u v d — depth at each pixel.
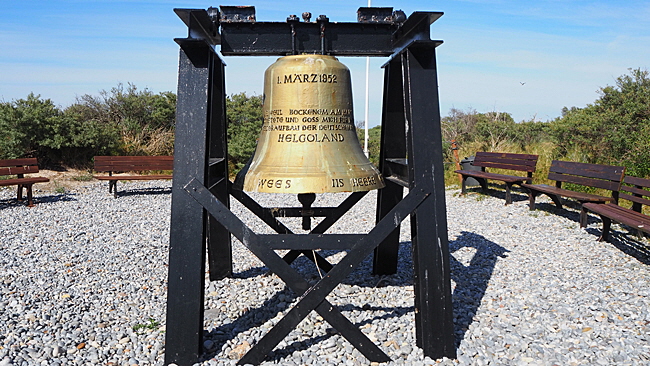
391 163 3.91
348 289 4.13
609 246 5.46
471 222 7.01
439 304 2.88
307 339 3.20
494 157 8.99
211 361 2.86
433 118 2.92
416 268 2.94
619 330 3.26
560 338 3.17
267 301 3.90
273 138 3.12
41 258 5.17
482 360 2.88
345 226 7.03
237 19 3.20
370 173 3.09
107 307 3.82
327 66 3.09
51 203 8.95
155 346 3.09
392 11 3.34
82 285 4.33
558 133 11.21
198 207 2.77
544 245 5.61
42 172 12.12
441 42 2.82
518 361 2.88
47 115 12.58
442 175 2.89
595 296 3.91
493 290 4.12
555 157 10.63
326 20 3.22
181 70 2.80
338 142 3.09
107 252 5.48
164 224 7.18
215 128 3.89
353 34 3.34
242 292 4.10
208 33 3.22
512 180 7.91
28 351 3.04
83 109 15.41
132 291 4.20
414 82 2.93
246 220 7.52
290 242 2.77
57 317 3.58
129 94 15.87
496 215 7.42
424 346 2.89
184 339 2.79
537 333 3.25
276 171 2.98
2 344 3.13
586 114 10.77
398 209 2.83
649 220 4.90
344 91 3.16
